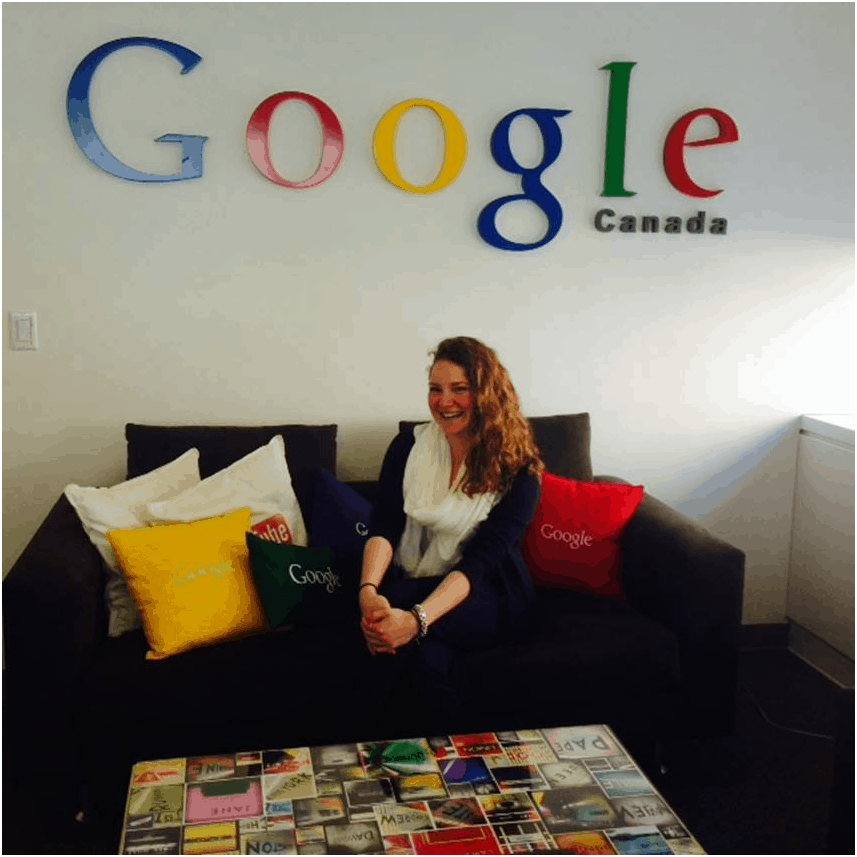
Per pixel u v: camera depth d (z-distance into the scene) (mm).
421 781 1694
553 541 2590
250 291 2820
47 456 2816
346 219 2832
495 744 1830
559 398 3062
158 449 2619
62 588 2070
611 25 2877
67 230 2699
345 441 2957
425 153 2846
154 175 2703
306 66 2734
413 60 2787
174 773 1713
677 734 2389
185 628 2197
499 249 2930
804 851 2129
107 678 2104
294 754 1783
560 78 2875
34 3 2574
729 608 2326
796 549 3234
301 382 2900
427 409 2977
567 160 2924
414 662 2160
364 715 2178
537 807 1622
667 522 2504
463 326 2957
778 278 3121
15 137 2627
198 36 2672
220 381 2857
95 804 2184
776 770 2471
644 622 2385
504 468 2264
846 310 3184
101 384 2799
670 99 2951
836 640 3020
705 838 2176
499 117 2861
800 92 3021
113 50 2621
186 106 2695
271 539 2469
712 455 3191
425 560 2307
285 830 1550
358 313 2889
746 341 3143
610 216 2975
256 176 2764
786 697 2889
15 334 2729
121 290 2758
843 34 3008
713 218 3043
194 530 2309
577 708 2309
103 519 2326
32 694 2068
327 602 2346
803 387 3203
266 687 2154
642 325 3066
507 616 2279
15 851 2072
